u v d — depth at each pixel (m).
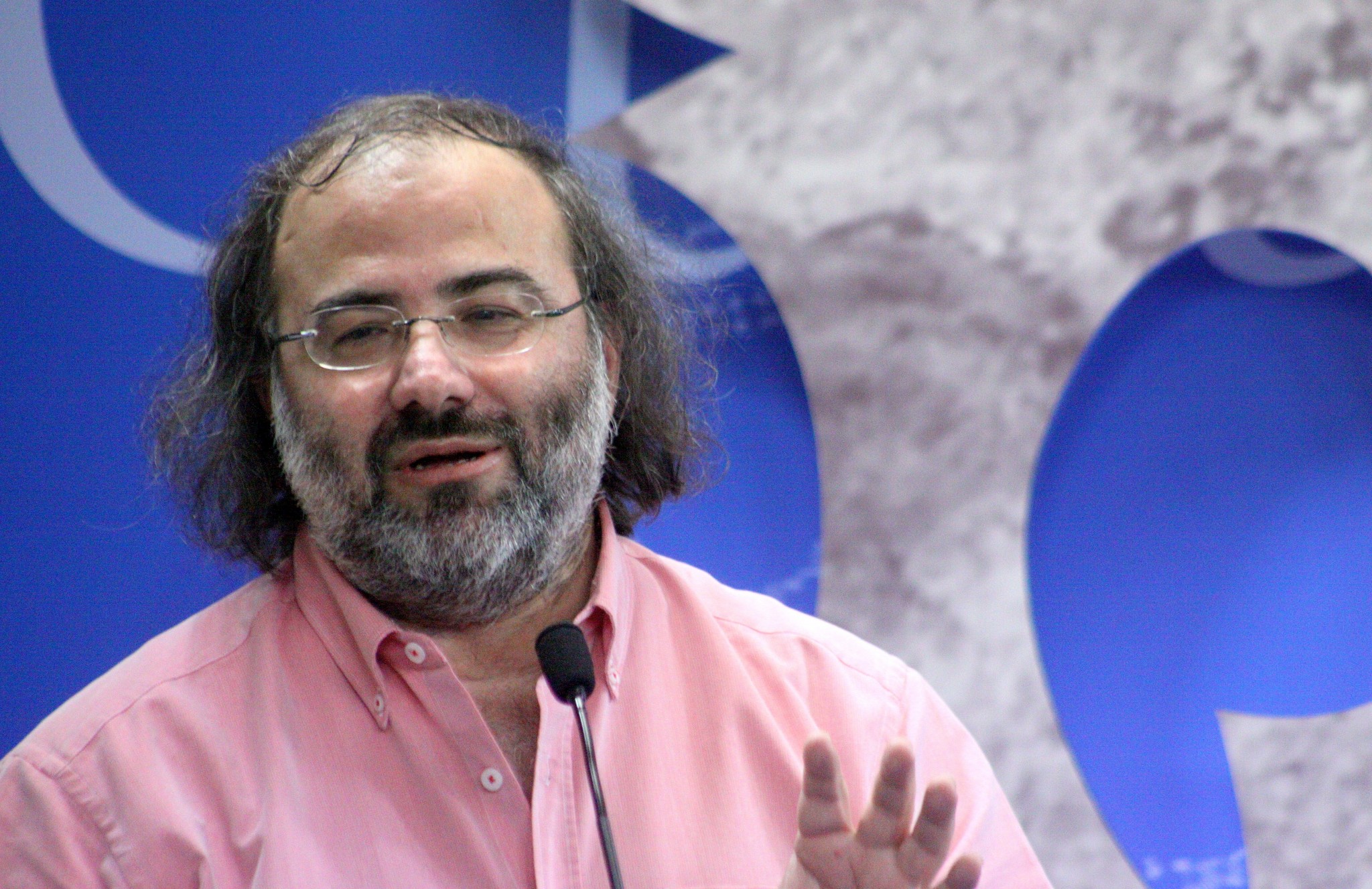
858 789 5.62
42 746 5.31
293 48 9.37
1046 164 9.77
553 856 5.17
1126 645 9.95
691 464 7.58
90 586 9.03
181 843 5.03
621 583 5.90
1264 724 9.91
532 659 5.85
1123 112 9.79
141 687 5.41
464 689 5.27
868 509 9.64
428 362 5.35
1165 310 10.02
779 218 9.66
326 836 5.10
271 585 5.91
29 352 9.03
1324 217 9.80
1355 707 9.94
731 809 5.38
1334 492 10.01
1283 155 9.81
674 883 5.20
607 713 5.57
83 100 9.15
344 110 6.34
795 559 9.73
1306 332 10.05
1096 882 9.64
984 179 9.73
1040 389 9.72
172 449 6.91
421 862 5.12
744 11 9.67
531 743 5.63
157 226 9.20
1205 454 10.02
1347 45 9.84
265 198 6.20
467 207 5.62
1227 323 10.00
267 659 5.52
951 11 9.77
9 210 9.05
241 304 6.28
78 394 9.08
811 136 9.69
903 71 9.73
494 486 5.46
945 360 9.70
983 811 5.92
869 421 9.66
